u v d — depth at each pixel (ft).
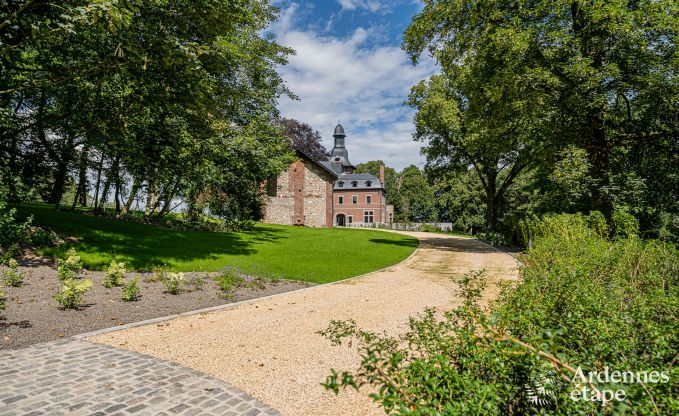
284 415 10.80
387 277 37.17
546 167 66.44
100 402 11.14
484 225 162.91
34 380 12.42
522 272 20.22
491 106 62.95
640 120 50.34
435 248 70.59
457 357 7.56
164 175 55.11
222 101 55.93
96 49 36.32
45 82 34.22
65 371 13.25
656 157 52.01
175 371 13.67
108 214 64.95
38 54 36.24
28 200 43.65
